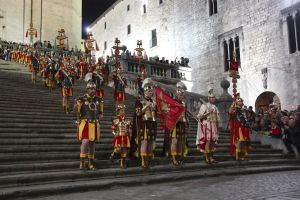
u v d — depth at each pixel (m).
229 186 7.88
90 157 8.72
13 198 6.54
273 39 24.89
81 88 18.55
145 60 26.62
